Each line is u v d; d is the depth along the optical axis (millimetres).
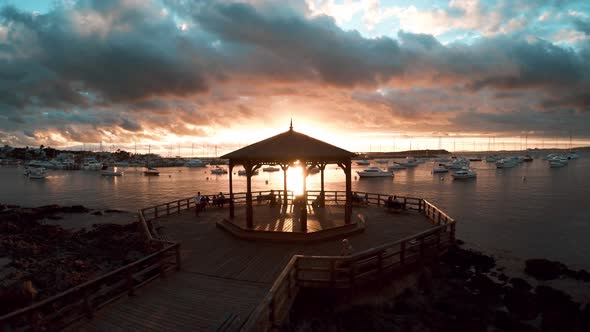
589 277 18234
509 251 23812
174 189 68188
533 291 16328
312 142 15195
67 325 7566
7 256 18547
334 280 9570
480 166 145250
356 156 15195
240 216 17531
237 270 10781
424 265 12812
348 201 15406
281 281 7742
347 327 9500
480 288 15227
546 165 144000
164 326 7535
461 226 31609
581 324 12805
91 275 15977
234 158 15055
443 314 11516
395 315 10773
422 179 86688
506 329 11938
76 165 153625
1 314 10742
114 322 7723
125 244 21016
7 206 43719
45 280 14656
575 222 33250
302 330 9258
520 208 41312
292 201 21266
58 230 27078
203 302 8617
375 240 14195
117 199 52625
